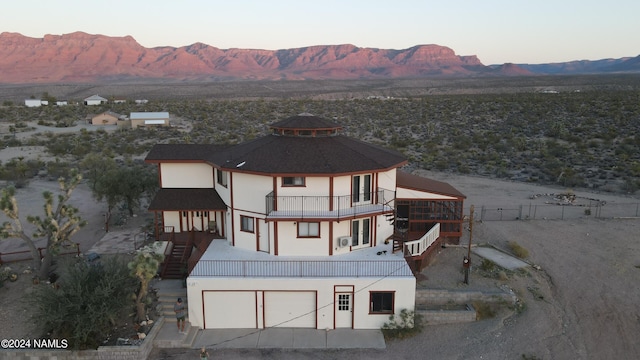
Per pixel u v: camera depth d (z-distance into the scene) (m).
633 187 48.09
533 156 66.94
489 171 59.12
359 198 26.78
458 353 21.91
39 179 55.12
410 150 73.56
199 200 29.38
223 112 121.62
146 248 27.08
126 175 36.75
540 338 23.16
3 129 94.88
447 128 93.75
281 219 24.95
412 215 30.97
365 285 23.25
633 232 35.91
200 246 27.56
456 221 31.05
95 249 30.41
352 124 98.94
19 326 22.53
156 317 23.66
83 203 43.53
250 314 23.70
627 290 27.67
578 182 50.94
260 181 25.97
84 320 20.86
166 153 31.38
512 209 42.19
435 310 24.56
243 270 24.03
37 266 26.62
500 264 29.83
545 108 108.69
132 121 97.94
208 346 22.27
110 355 20.95
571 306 26.25
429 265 29.20
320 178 25.48
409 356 21.73
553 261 31.20
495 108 113.62
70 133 90.12
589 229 36.69
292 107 132.25
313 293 23.53
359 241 27.25
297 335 23.28
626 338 23.59
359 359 21.48
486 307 25.11
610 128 81.19
